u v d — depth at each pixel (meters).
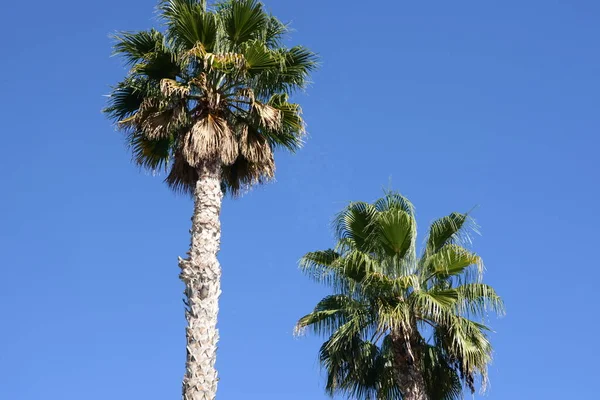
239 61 15.65
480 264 18.52
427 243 19.61
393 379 18.80
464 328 18.08
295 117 16.59
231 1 16.70
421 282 18.97
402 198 20.09
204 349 13.23
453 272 18.94
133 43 16.48
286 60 16.64
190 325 13.48
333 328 18.97
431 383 18.73
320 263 19.61
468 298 18.50
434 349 18.94
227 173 16.75
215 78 16.08
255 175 16.62
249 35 16.62
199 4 16.23
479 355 17.91
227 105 16.28
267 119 15.93
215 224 14.62
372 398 18.84
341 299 19.16
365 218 19.92
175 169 16.47
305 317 19.12
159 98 16.12
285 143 16.98
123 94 16.73
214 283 13.98
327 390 18.75
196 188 15.10
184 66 16.03
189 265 14.07
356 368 18.56
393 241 19.05
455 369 18.66
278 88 16.86
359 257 18.42
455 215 19.61
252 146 16.17
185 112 15.91
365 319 18.56
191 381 12.96
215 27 16.16
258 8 16.45
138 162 17.20
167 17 16.17
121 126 16.16
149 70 16.34
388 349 19.19
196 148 15.16
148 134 15.98
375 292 18.44
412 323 18.48
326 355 19.00
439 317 18.09
